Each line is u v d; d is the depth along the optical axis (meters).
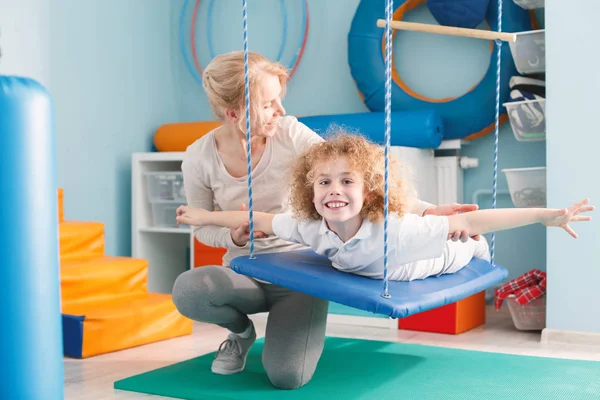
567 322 2.58
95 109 3.62
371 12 3.43
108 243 3.68
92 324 2.41
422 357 2.30
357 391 1.88
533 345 2.56
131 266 2.82
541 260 3.27
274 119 1.90
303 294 1.97
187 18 4.08
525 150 3.28
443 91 3.48
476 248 2.27
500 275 2.15
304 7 3.70
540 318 2.76
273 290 2.04
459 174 3.35
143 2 3.91
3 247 1.30
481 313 2.96
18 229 1.32
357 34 3.44
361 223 1.74
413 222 1.73
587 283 2.55
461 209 1.85
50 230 1.37
